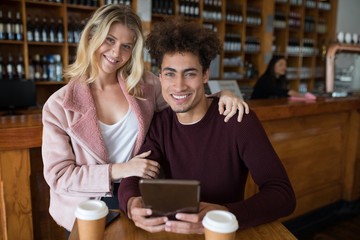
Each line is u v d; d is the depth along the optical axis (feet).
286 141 8.33
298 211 9.07
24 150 4.76
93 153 4.28
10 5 13.03
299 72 22.85
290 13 21.77
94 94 4.58
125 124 4.52
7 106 12.10
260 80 14.71
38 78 13.60
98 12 4.30
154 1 15.53
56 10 13.87
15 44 13.50
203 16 17.10
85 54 4.39
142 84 4.90
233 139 3.72
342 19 24.40
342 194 10.26
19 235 4.93
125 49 4.49
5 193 4.73
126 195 3.52
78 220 2.66
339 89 11.67
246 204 3.22
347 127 9.94
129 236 3.10
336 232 8.94
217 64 17.97
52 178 4.10
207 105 3.94
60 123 4.15
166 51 3.47
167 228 2.85
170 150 3.95
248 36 19.95
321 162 9.39
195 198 2.60
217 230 2.37
